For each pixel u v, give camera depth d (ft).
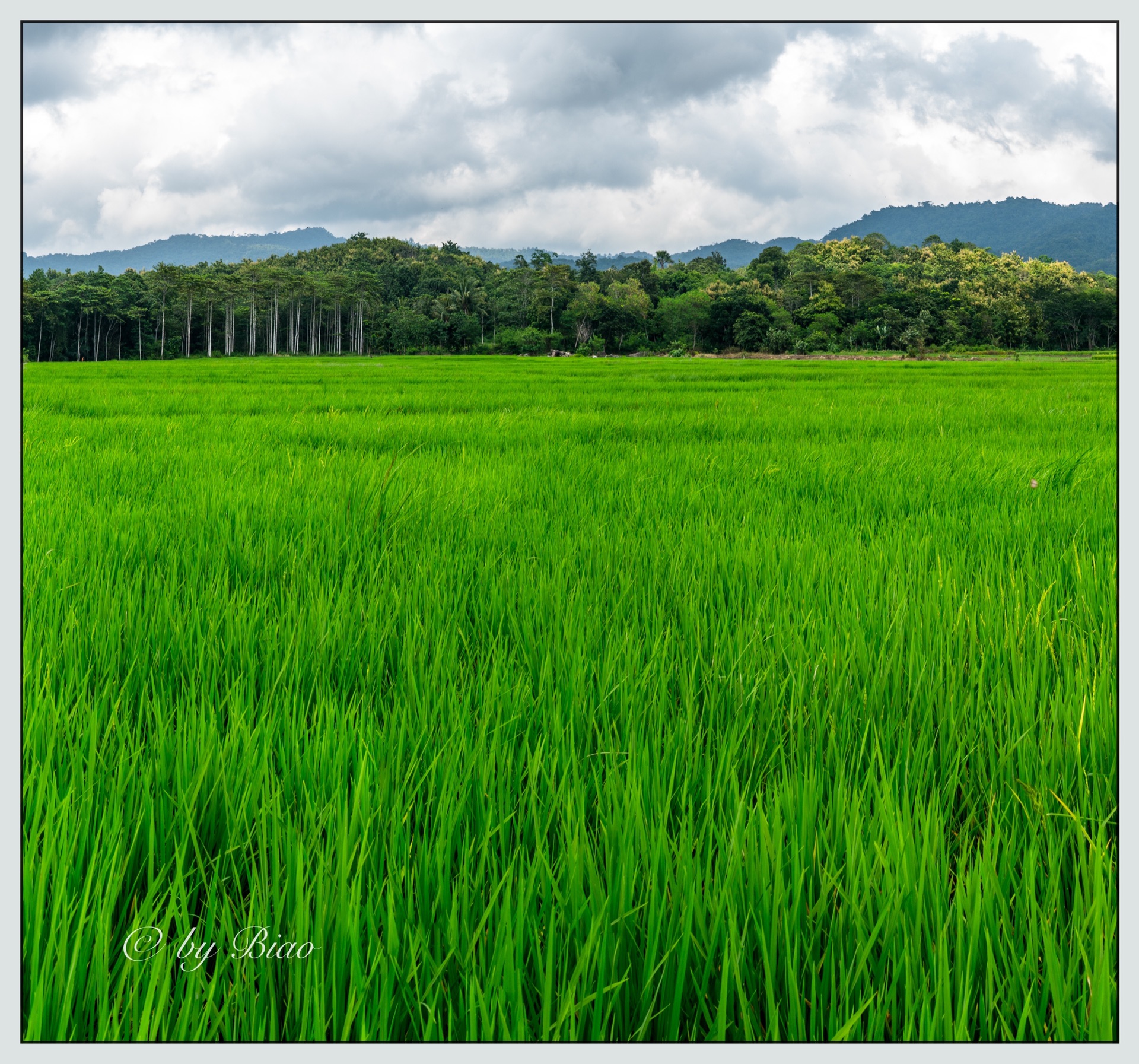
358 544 51.65
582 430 128.26
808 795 23.88
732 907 19.27
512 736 28.66
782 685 31.27
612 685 32.07
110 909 19.52
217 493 67.41
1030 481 75.82
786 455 98.12
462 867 21.56
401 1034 18.54
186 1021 18.13
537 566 48.37
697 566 48.49
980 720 29.89
